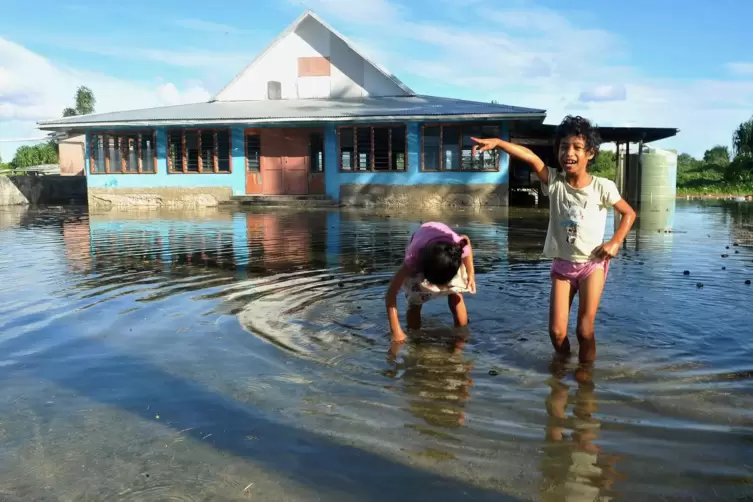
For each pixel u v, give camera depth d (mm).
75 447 2150
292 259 7105
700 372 2967
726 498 1808
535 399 2613
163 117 20109
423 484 1896
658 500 1800
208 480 1916
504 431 2279
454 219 14359
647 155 19969
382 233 10648
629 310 4289
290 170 20969
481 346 3457
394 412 2461
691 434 2250
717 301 4582
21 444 2180
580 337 3223
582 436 2234
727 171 30641
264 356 3221
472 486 1883
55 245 8742
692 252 7562
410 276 3881
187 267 6465
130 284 5391
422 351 3346
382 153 19812
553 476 1941
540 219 14344
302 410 2477
